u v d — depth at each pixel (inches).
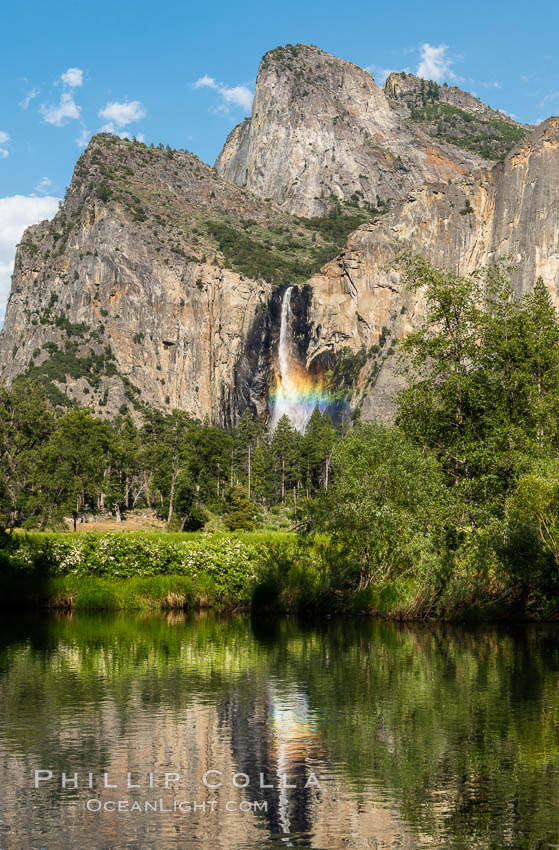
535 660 808.3
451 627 1082.7
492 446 1362.0
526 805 409.7
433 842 365.4
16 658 805.2
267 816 395.2
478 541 1203.9
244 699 625.0
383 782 442.0
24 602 1274.6
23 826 385.7
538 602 1160.2
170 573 1323.8
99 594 1266.0
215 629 1040.8
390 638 964.0
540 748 501.0
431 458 1315.2
